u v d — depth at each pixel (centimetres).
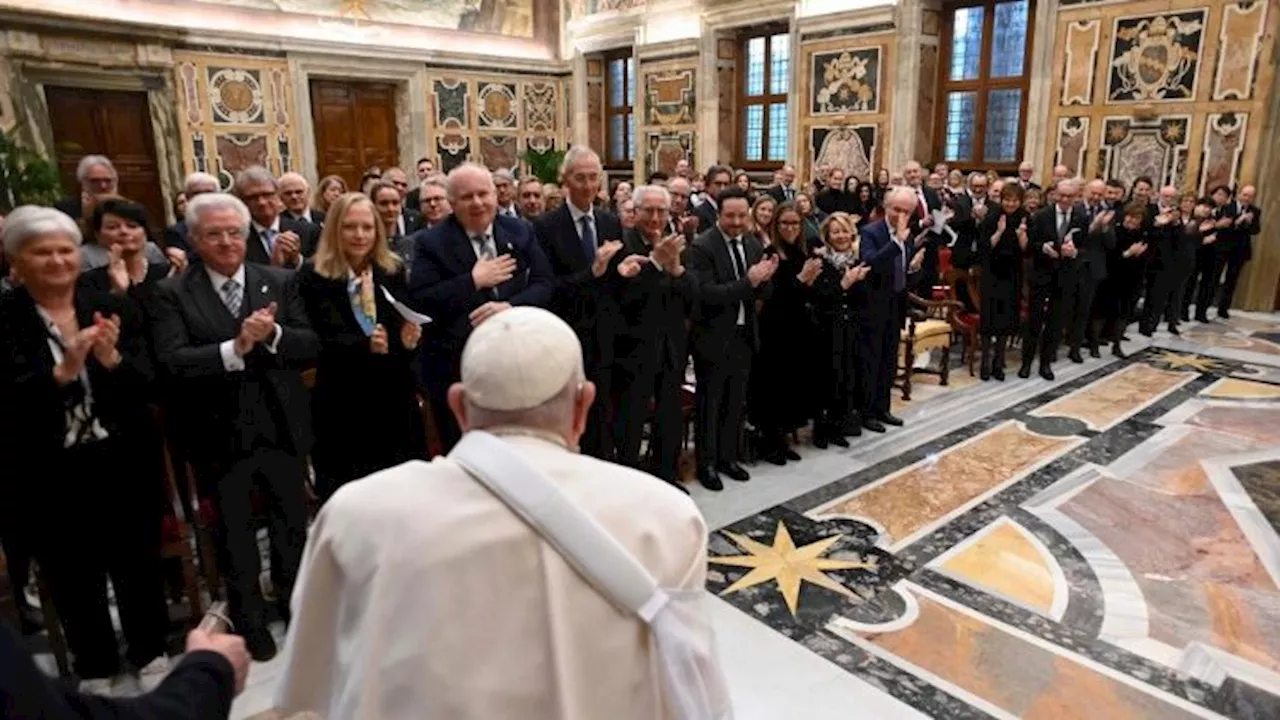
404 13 1162
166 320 252
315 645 107
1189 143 760
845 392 460
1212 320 784
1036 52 837
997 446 458
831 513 374
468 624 95
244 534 265
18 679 79
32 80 864
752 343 401
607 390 368
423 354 316
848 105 974
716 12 1085
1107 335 704
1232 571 319
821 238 480
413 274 312
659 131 1207
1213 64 734
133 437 244
